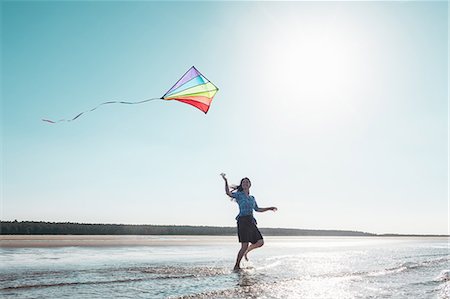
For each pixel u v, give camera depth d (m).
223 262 12.39
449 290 8.55
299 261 13.14
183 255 14.68
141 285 8.05
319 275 10.05
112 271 9.68
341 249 20.16
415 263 13.36
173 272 9.84
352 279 9.58
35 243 17.73
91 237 26.42
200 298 7.03
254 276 9.59
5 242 17.64
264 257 14.38
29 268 9.74
